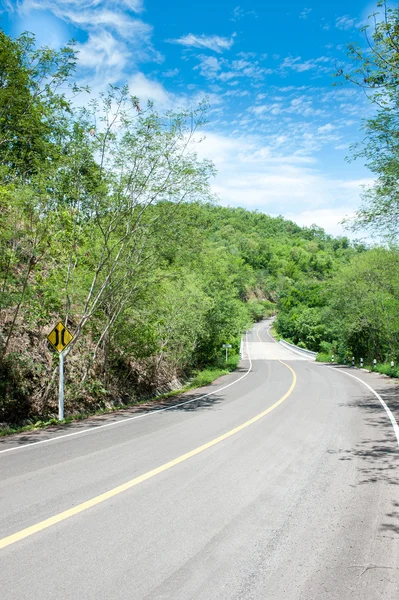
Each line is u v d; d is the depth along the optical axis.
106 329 14.56
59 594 3.07
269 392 17.27
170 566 3.47
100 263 13.41
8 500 5.04
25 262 12.77
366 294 33.66
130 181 13.35
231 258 36.97
